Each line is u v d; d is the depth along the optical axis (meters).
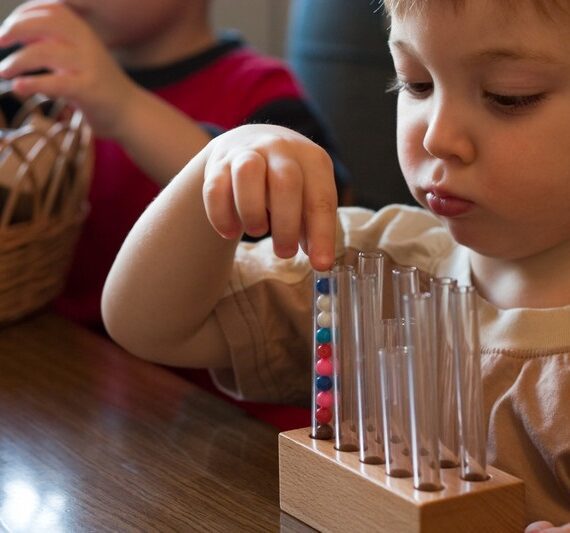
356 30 1.73
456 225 0.75
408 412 0.61
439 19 0.66
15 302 1.14
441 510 0.58
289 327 0.90
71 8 1.47
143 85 1.56
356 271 0.70
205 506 0.71
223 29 2.29
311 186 0.68
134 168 1.51
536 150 0.68
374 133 1.74
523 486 0.61
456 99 0.69
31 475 0.77
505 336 0.77
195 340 0.89
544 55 0.65
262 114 1.47
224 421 0.87
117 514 0.70
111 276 0.86
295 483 0.68
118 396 0.93
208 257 0.81
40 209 1.17
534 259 0.78
